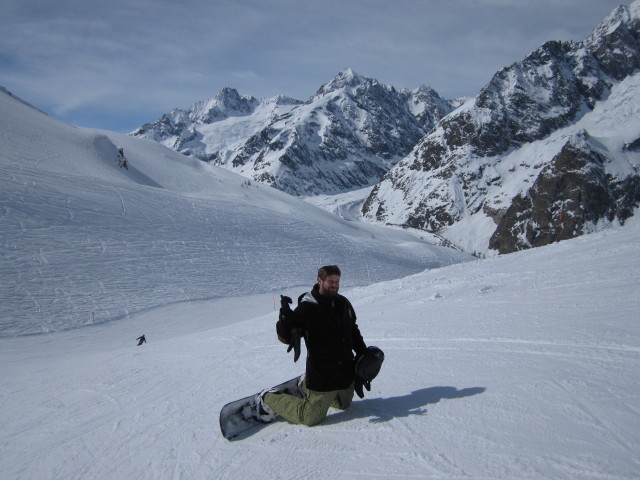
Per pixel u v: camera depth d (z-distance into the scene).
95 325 42.81
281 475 3.21
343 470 3.13
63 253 57.22
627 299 7.03
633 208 181.38
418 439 3.40
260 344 9.61
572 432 3.14
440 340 6.61
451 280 14.14
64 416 5.98
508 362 4.94
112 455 4.21
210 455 3.79
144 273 58.94
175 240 73.38
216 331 16.14
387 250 111.31
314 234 101.38
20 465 4.36
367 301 14.36
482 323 7.27
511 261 15.29
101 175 100.88
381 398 4.47
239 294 59.50
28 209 64.88
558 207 182.38
